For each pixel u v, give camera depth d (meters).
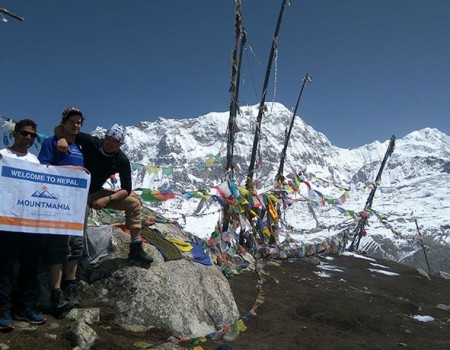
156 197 6.27
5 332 3.42
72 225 3.86
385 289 9.07
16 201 3.58
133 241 4.58
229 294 5.20
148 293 4.35
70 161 3.98
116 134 4.16
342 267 10.80
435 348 5.54
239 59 8.99
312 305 6.30
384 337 5.75
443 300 9.45
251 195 7.89
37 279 4.09
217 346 4.29
